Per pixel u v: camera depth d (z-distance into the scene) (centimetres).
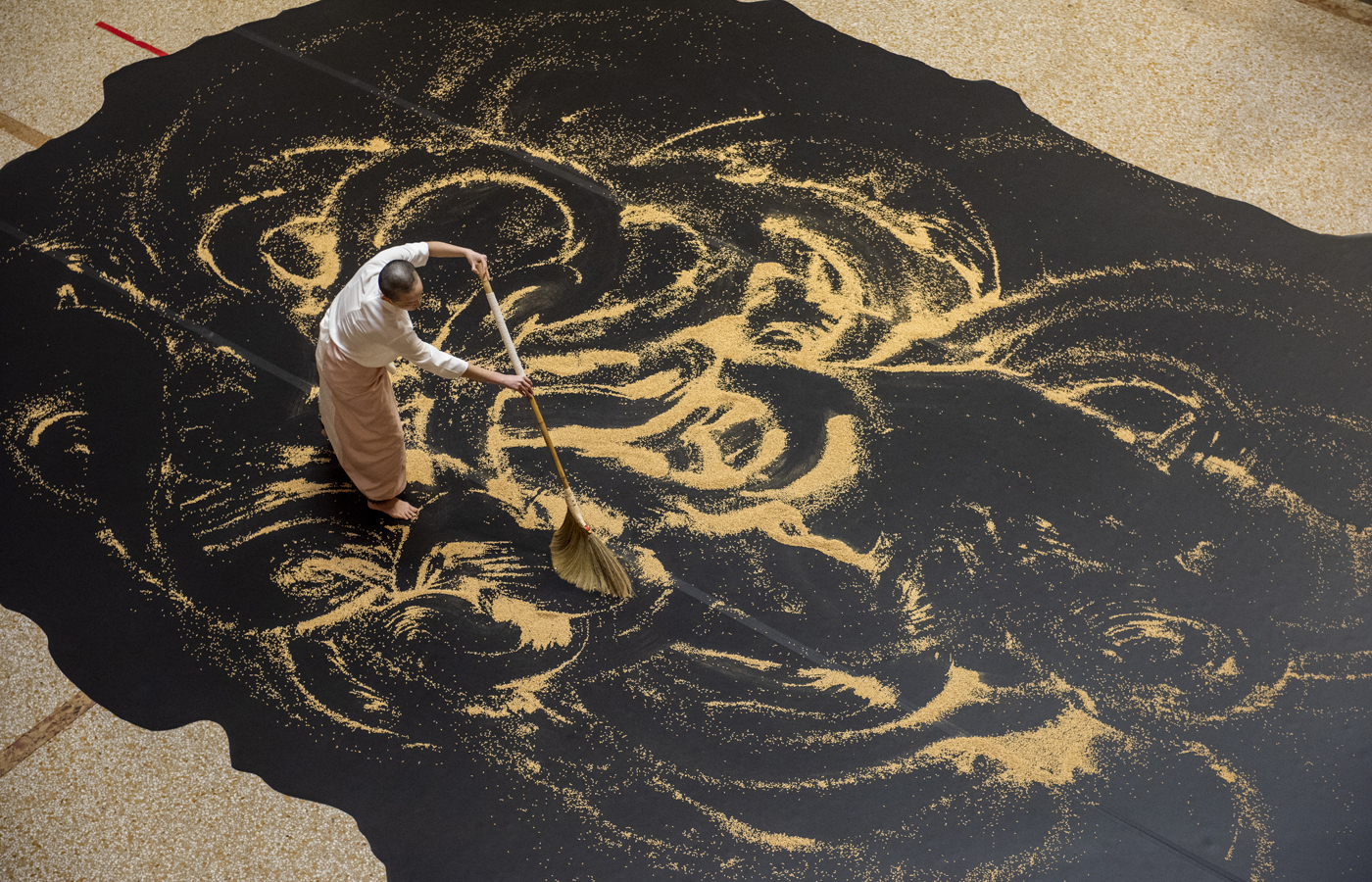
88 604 371
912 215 482
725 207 484
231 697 352
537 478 404
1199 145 507
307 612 371
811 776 338
